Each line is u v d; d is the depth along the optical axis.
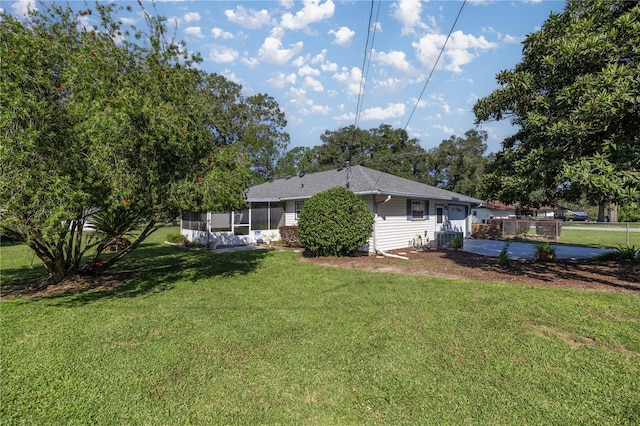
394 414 2.57
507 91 7.42
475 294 5.90
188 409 2.64
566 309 4.97
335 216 10.10
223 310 5.14
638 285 6.55
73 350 3.71
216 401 2.74
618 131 6.10
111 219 6.87
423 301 5.48
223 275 7.98
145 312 5.09
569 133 5.78
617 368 3.22
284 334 4.11
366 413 2.58
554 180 6.54
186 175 6.32
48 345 3.85
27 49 5.18
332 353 3.57
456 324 4.39
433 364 3.33
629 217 29.67
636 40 5.43
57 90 5.33
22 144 4.52
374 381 3.02
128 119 5.14
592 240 16.98
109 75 5.86
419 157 35.56
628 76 5.25
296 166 38.75
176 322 4.60
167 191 6.12
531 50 7.34
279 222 15.80
